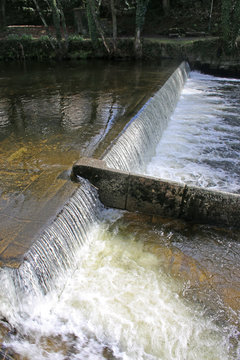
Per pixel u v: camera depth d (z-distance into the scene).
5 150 7.43
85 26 25.14
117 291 4.86
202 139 10.88
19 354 3.89
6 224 4.76
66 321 4.39
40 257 4.34
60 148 7.41
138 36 20.84
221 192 5.96
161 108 11.49
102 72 16.95
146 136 9.19
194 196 6.02
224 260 5.53
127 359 4.04
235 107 14.05
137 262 5.39
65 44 22.11
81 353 4.04
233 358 4.12
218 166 9.23
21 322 4.09
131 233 6.01
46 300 4.44
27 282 4.03
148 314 4.57
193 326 4.46
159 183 6.03
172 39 22.30
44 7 26.98
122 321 4.45
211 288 5.02
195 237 5.99
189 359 4.10
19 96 12.27
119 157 7.22
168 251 5.66
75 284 4.93
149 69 17.28
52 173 6.32
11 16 26.86
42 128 8.75
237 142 10.69
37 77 16.08
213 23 24.77
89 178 6.19
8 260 4.05
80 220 5.47
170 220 6.35
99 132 8.21
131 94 11.82
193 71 21.05
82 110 10.19
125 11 26.38
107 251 5.58
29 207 5.19
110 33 25.36
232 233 6.12
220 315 4.62
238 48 19.45
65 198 5.46
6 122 9.37
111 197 6.36
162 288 4.97
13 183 5.96
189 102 14.93
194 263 5.45
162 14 27.30
